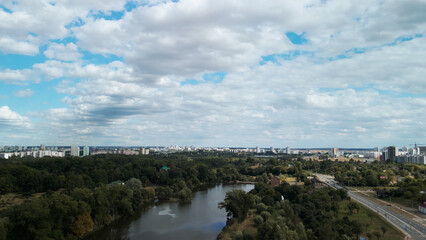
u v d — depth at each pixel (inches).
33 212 4512.8
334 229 5349.4
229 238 5201.8
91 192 6417.3
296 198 7608.3
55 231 4813.0
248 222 6190.9
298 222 5807.1
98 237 5930.1
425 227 5713.6
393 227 5654.5
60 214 4968.0
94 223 6176.2
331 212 6614.2
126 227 6707.7
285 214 6131.9
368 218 6323.8
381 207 7554.1
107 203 6446.9
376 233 5007.4
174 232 6382.9
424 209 6879.9
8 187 7628.0
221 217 7672.2
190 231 6471.5
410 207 7593.5
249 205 6456.7
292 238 4596.5
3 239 4222.4
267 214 6225.4
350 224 5605.3
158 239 5925.2
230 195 6638.8
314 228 5546.3
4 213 4857.3
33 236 4520.2
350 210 6791.3
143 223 7047.2
